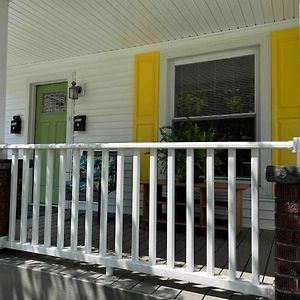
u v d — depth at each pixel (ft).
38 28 13.11
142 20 12.37
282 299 5.52
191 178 6.61
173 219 6.80
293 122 12.15
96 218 14.17
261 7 11.23
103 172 7.49
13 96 18.30
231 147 6.16
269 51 12.69
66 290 7.23
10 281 7.97
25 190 8.64
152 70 14.94
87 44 14.87
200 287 6.69
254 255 5.99
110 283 6.89
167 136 12.28
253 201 5.99
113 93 15.81
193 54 14.12
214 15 11.89
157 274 6.77
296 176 5.45
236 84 13.48
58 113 17.33
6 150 9.45
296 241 5.51
